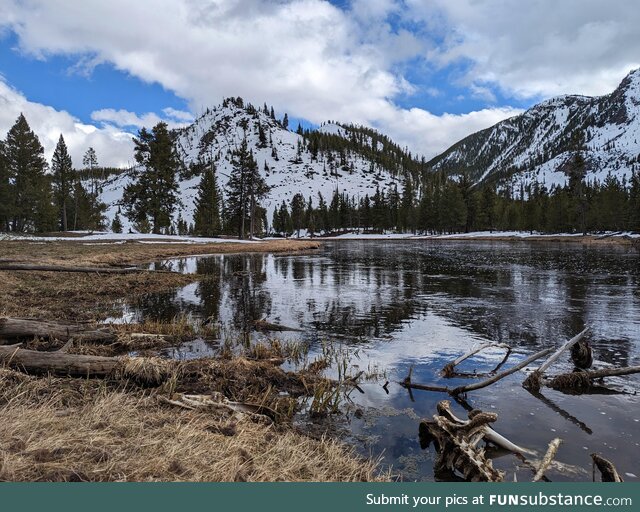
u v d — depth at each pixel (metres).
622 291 16.83
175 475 3.66
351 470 4.43
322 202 144.88
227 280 21.61
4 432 3.86
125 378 6.42
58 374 6.34
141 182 61.38
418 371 7.96
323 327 11.45
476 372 7.90
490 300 15.26
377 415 6.07
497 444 5.07
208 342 9.73
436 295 16.55
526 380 7.17
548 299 15.24
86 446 3.84
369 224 137.00
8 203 59.62
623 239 66.06
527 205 97.06
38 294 14.95
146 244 44.62
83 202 87.56
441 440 4.88
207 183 81.06
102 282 18.47
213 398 5.91
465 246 61.25
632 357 8.52
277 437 4.98
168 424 4.74
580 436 5.38
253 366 7.23
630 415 6.00
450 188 106.38
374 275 23.84
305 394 6.79
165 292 17.45
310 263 32.16
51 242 40.56
